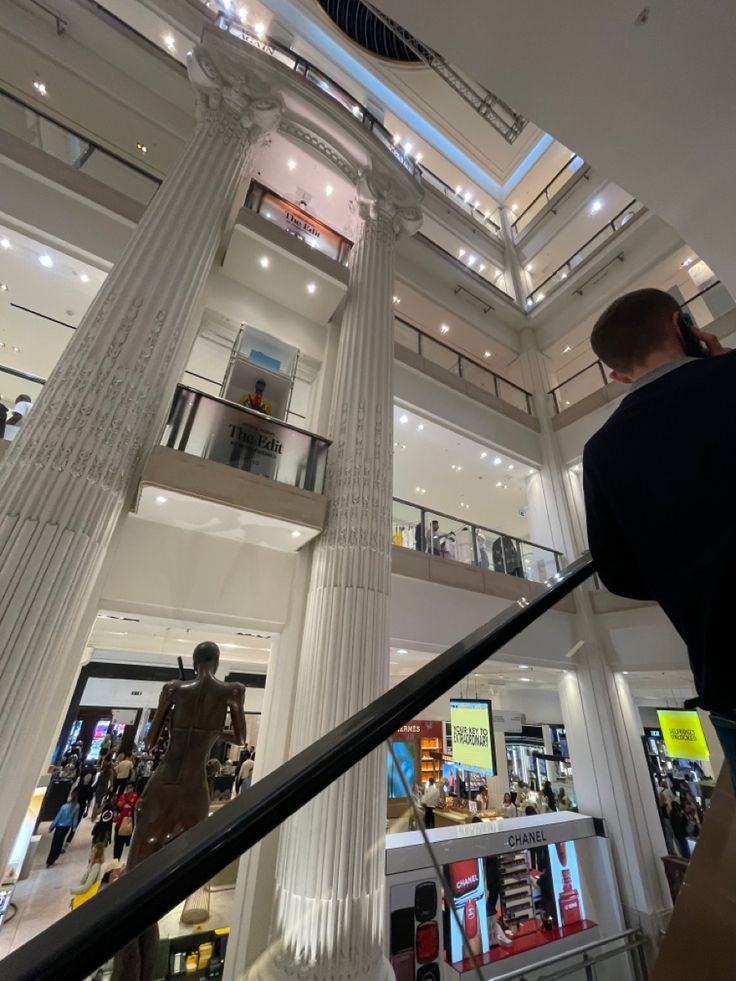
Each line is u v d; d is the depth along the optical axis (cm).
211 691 393
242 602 512
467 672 79
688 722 458
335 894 341
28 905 488
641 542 67
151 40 891
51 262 579
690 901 95
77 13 778
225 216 631
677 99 153
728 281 204
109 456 407
